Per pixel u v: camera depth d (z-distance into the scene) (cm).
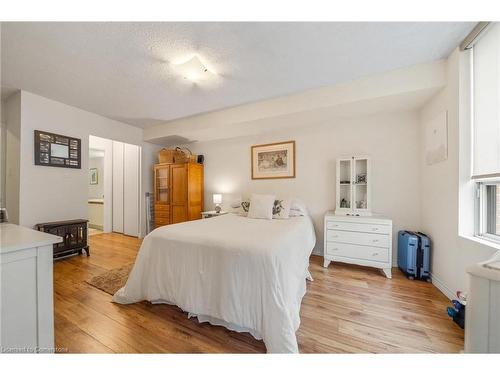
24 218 268
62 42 175
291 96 274
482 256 154
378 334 147
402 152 275
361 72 222
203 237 172
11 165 277
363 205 291
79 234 308
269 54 191
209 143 430
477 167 171
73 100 293
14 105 271
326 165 321
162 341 141
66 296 200
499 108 152
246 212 328
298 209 303
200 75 224
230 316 144
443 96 205
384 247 245
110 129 370
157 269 180
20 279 99
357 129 299
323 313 172
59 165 298
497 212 164
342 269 269
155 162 462
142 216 439
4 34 164
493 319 86
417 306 183
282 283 139
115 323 160
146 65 209
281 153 355
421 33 166
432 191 231
